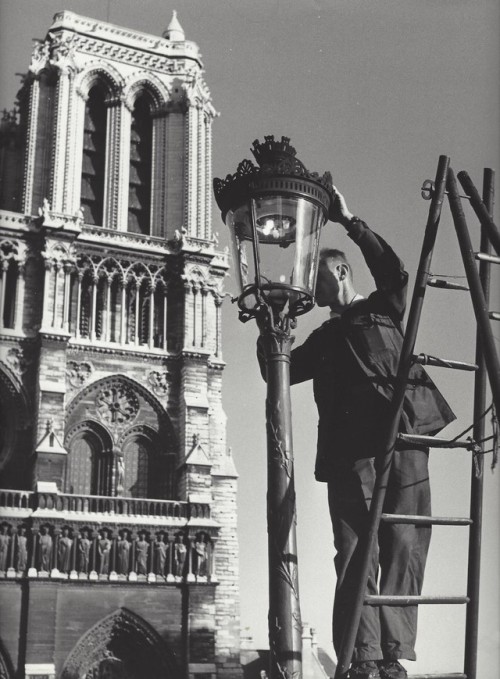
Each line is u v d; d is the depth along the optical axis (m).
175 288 64.81
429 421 7.71
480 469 7.34
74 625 54.97
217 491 60.59
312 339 8.32
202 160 67.19
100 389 61.50
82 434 60.56
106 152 65.88
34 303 61.03
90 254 63.09
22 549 54.88
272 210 7.80
